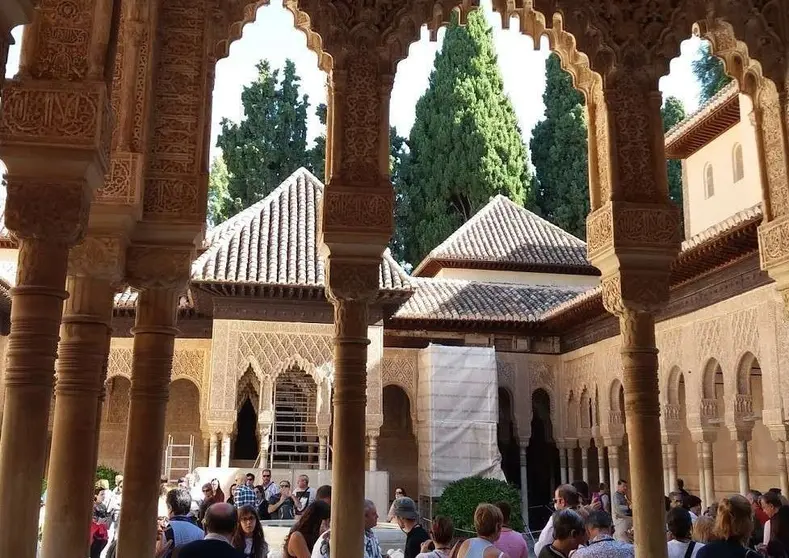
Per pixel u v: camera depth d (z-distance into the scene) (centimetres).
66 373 455
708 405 1218
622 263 539
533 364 1800
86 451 448
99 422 472
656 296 538
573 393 1750
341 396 502
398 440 1859
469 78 2905
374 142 535
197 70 504
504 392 1938
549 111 2997
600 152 575
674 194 2717
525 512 1719
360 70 544
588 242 578
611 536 406
